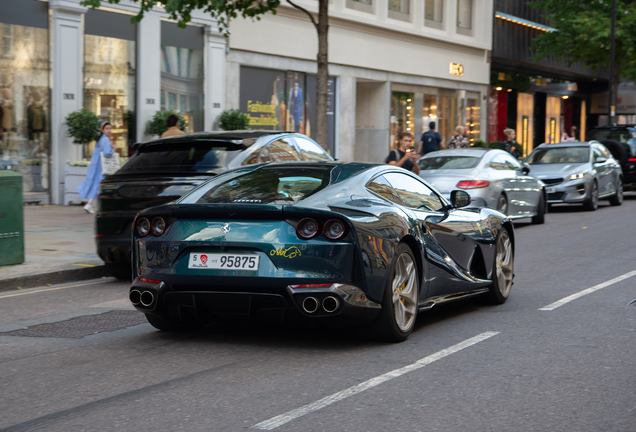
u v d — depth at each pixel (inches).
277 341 232.2
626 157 901.2
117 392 178.2
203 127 773.9
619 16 1203.2
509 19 1371.8
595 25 1194.0
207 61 773.3
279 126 875.4
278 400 171.0
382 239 216.5
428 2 1149.7
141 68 708.7
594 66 1341.0
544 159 784.9
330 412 162.4
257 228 209.5
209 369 199.0
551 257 428.5
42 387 183.0
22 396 175.6
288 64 878.4
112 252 340.8
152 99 721.0
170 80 740.0
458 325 256.2
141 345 228.2
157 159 347.3
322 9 610.5
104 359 210.7
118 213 336.8
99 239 343.3
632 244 481.7
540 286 334.6
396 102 1084.5
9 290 335.3
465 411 163.0
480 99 1310.3
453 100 1230.3
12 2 609.0
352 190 225.3
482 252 282.0
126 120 703.7
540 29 1470.2
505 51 1364.4
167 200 326.0
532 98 1583.4
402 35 1074.7
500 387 181.0
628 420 157.4
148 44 714.2
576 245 481.1
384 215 223.1
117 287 345.1
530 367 199.5
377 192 234.5
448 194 535.2
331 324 214.5
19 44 616.1
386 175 246.7
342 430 151.2
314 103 931.3
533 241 506.9
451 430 151.3
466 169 548.7
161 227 220.1
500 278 297.3
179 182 327.6
